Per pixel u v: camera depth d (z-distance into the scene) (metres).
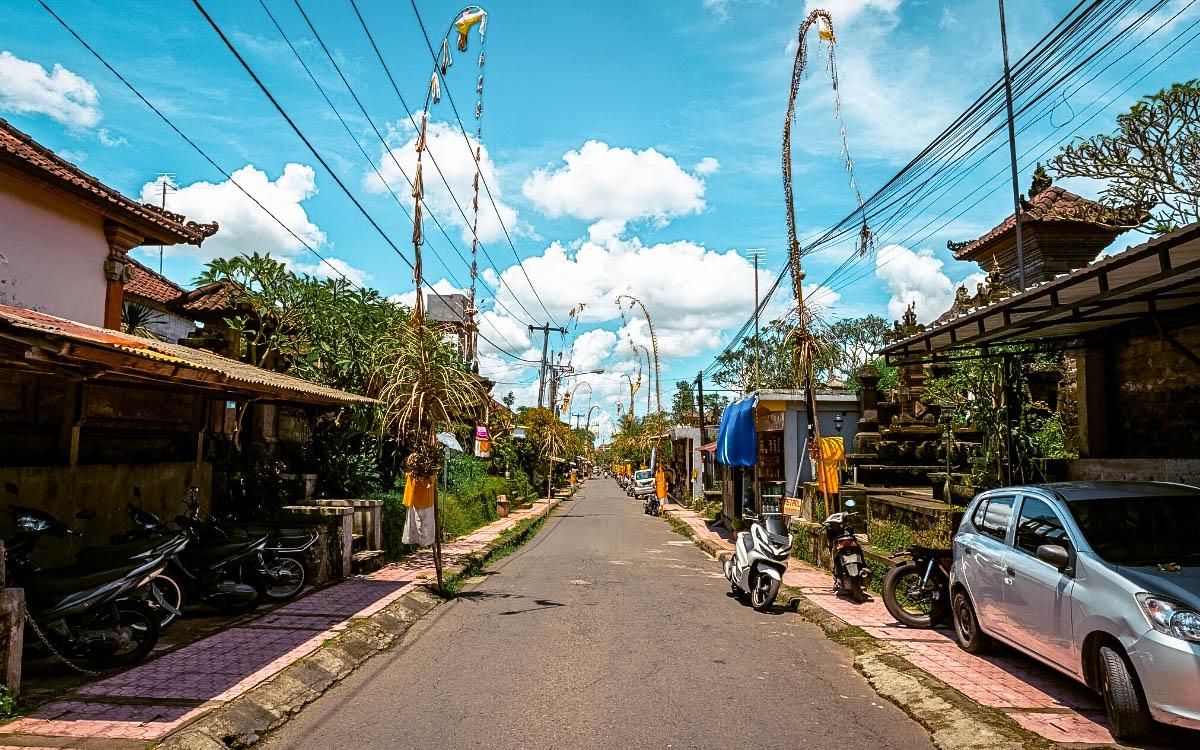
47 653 6.37
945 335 8.78
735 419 18.06
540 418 41.41
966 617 7.32
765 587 10.09
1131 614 4.75
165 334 20.23
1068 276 5.97
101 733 4.86
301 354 16.06
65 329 6.82
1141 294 7.07
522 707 5.79
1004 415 10.65
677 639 8.25
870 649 7.46
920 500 12.72
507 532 20.55
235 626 8.17
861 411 17.75
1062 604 5.46
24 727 4.97
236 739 5.03
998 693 5.90
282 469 14.34
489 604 10.46
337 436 16.67
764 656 7.55
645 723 5.41
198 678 6.14
